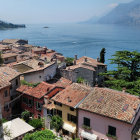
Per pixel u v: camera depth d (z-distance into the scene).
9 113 37.19
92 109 28.95
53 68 46.16
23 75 48.28
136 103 27.77
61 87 38.69
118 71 40.38
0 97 35.00
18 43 152.75
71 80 45.16
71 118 32.09
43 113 35.72
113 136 27.39
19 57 86.06
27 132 30.53
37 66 47.66
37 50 111.44
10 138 25.14
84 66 61.22
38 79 43.84
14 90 41.25
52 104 34.94
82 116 30.41
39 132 29.42
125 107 27.58
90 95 31.73
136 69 40.19
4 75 39.28
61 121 32.94
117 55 42.03
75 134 31.72
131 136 25.98
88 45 194.75
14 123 30.47
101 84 63.12
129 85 36.59
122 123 26.30
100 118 28.38
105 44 199.88
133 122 25.80
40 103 35.94
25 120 36.47
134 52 40.97
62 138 30.23
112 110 27.75
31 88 38.88
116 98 29.55
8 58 71.81
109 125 27.64
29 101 38.16
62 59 91.38
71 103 31.53
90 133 29.80
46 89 37.03
